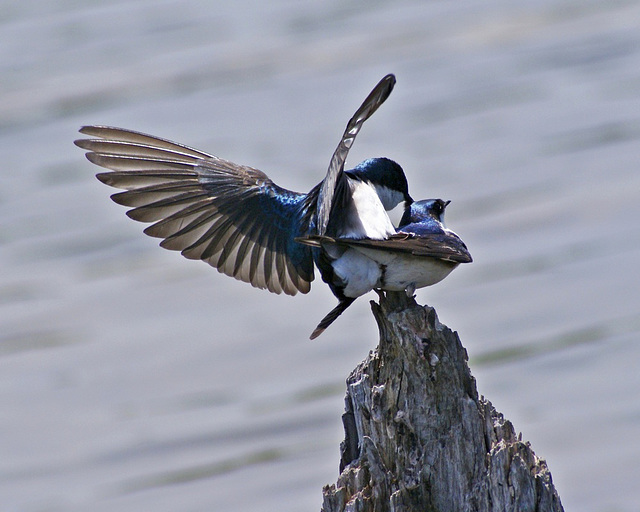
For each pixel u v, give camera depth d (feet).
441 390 21.45
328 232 21.63
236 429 44.14
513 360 47.24
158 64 70.59
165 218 24.11
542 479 21.24
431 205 24.41
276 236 24.00
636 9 75.66
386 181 24.43
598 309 49.47
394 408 21.63
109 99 66.54
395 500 21.45
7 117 64.64
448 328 21.48
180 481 42.19
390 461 21.83
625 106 64.08
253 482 41.34
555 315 49.32
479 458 21.52
